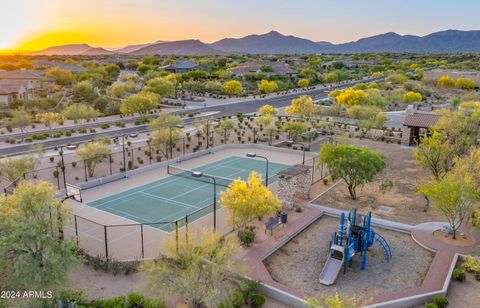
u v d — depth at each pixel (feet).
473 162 106.93
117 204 121.70
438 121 168.35
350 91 268.21
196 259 69.97
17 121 221.25
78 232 100.78
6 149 187.83
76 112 245.65
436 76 428.15
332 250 84.79
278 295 74.38
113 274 81.56
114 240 96.53
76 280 79.41
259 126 237.86
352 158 119.24
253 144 199.21
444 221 107.55
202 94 395.55
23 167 138.72
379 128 228.84
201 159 176.55
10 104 295.07
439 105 307.99
